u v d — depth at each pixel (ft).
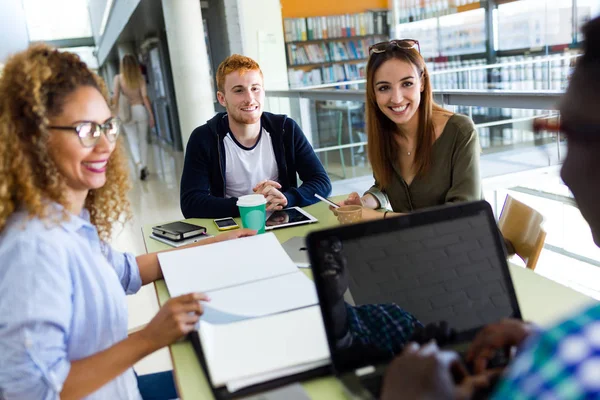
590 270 10.69
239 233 5.18
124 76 22.07
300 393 2.80
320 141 15.51
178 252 4.77
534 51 19.02
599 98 1.35
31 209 3.02
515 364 1.19
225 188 7.48
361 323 2.87
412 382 1.60
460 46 22.34
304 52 23.22
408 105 5.86
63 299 2.94
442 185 6.01
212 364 2.96
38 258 2.90
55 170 3.16
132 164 25.23
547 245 11.71
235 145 7.38
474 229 3.11
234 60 7.13
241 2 20.94
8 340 2.78
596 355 1.01
